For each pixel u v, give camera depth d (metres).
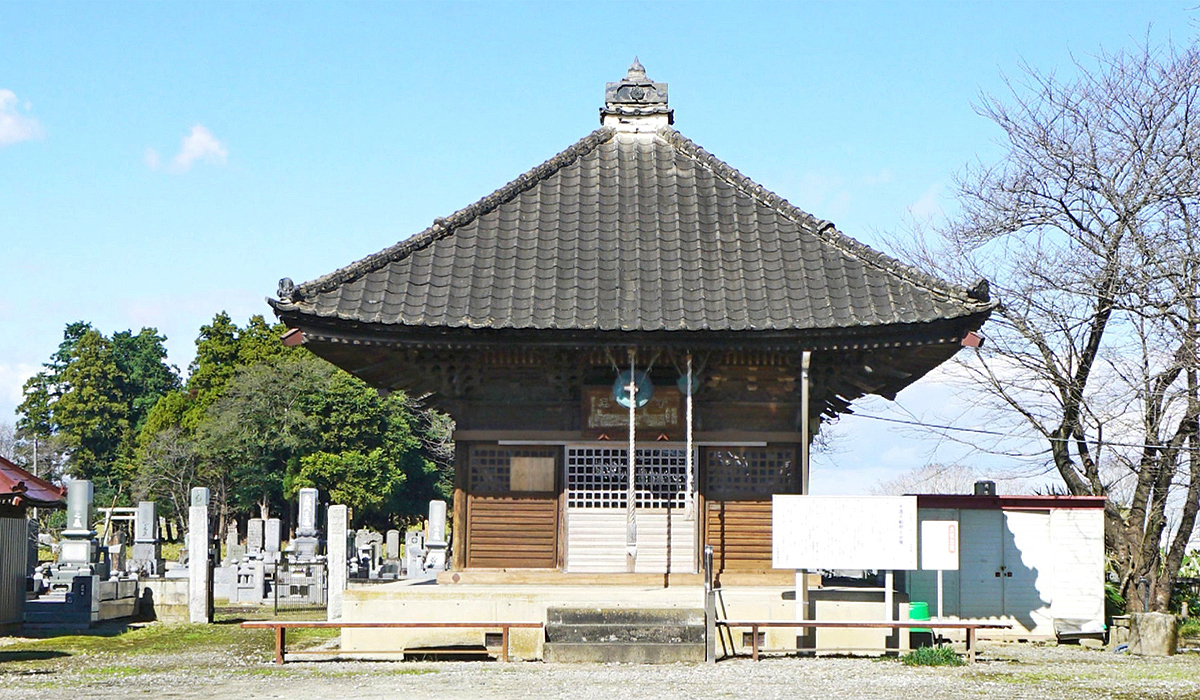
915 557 19.69
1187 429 28.34
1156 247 28.95
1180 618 29.34
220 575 37.66
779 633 20.78
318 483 76.44
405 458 80.50
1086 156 30.42
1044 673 18.47
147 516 44.91
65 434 102.19
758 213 23.64
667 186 24.47
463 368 21.86
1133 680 17.81
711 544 21.94
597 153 25.28
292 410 76.88
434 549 41.97
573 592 20.72
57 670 19.75
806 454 21.11
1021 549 24.59
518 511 22.05
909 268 21.72
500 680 16.98
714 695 15.46
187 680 17.52
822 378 22.16
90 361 104.88
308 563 39.56
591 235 23.12
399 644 20.66
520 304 21.25
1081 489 30.75
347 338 20.67
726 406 22.00
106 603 29.47
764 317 20.78
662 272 22.03
